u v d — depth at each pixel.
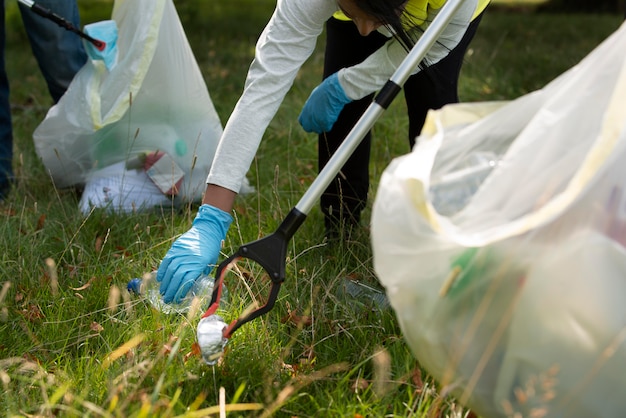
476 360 1.86
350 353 2.49
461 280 1.81
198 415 2.06
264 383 2.27
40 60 4.16
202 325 2.21
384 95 2.19
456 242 1.75
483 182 1.97
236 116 2.50
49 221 3.52
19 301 2.85
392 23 2.26
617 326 1.75
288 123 4.99
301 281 2.86
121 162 3.90
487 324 1.83
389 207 1.83
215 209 2.53
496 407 1.88
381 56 2.74
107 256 3.22
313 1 2.43
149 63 3.68
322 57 7.30
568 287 1.76
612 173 1.78
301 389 2.28
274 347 2.47
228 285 2.87
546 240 1.78
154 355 2.40
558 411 1.81
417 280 1.83
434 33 2.17
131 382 2.25
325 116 2.92
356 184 3.33
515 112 1.98
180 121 3.83
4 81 4.05
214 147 3.91
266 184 4.13
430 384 2.28
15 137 4.93
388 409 2.20
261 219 3.56
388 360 2.22
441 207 1.98
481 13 2.98
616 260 1.77
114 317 2.70
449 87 3.02
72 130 3.79
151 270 3.06
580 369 1.77
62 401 2.23
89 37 3.68
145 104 3.79
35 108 5.73
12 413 2.14
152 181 3.83
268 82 2.49
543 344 1.77
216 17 11.71
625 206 1.80
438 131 1.86
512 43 9.10
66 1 4.06
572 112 1.85
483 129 1.99
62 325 2.66
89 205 3.63
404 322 1.89
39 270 3.07
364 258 3.13
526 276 1.78
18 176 4.14
